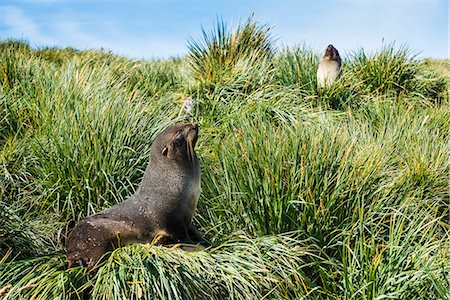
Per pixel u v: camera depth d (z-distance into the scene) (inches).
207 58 378.0
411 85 405.1
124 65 421.4
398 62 406.0
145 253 164.9
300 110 319.6
